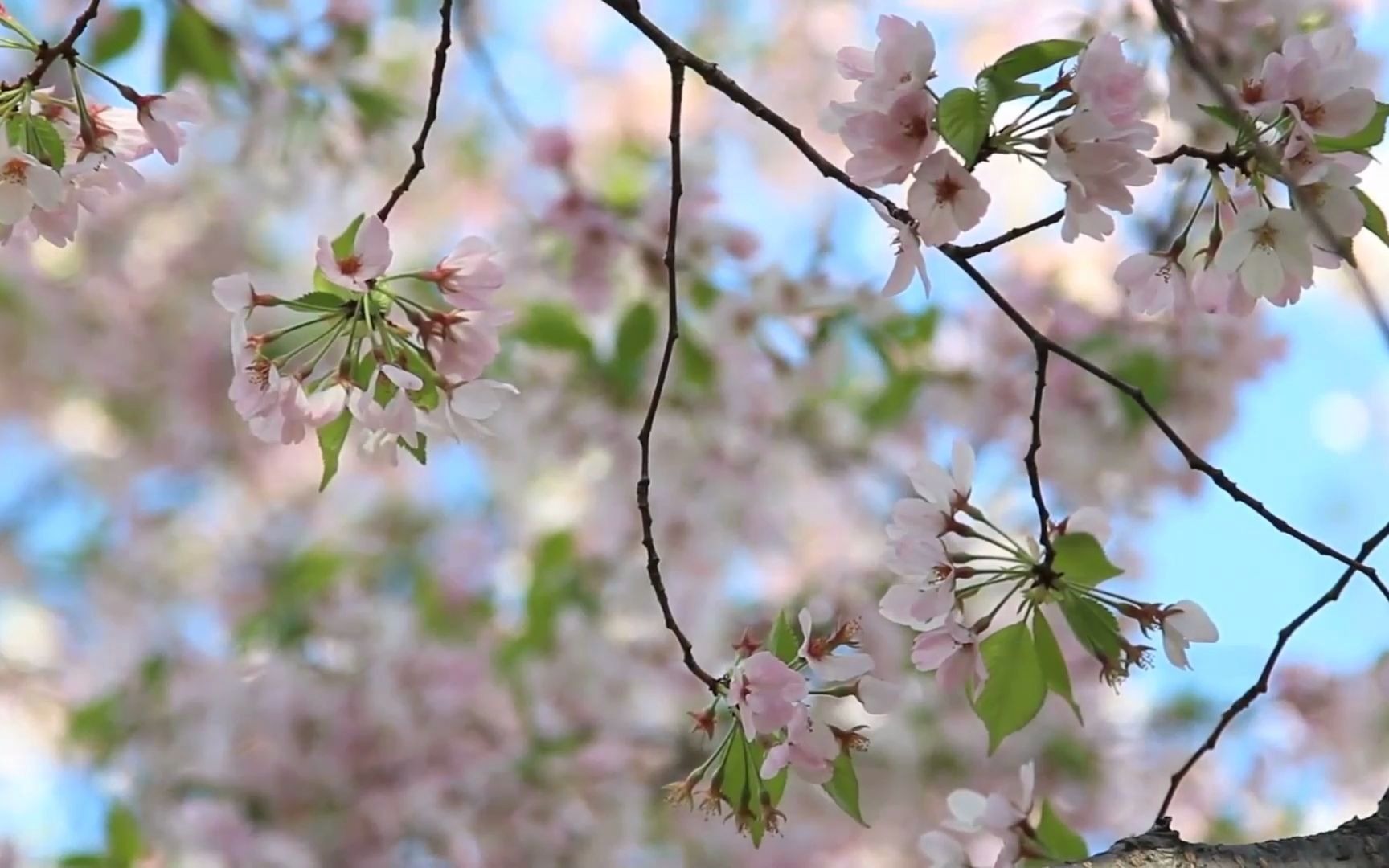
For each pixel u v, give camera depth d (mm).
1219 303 2611
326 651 4137
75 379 4555
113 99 3031
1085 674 4258
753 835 2613
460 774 3939
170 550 4676
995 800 2730
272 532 4508
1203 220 2867
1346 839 2596
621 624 4055
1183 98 2777
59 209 2623
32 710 4469
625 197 3541
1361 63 2590
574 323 3441
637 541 3953
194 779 3975
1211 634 2617
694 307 3525
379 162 4234
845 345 3650
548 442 3795
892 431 3891
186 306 4523
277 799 3930
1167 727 4375
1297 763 4363
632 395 3730
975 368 3930
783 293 3537
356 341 2600
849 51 2590
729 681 2605
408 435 2594
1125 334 3811
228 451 4676
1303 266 2586
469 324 2605
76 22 2607
